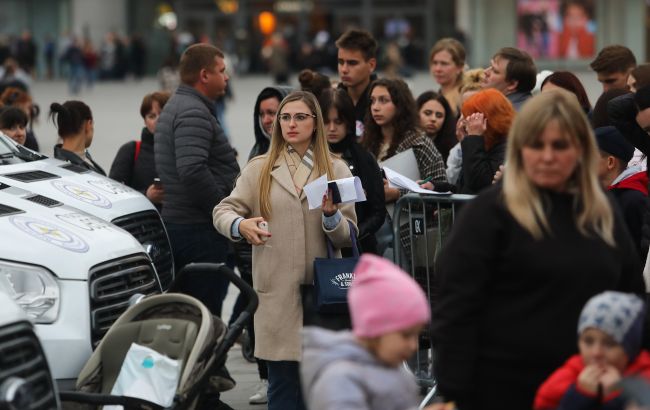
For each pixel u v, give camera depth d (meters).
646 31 131.12
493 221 11.51
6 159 20.73
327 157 16.66
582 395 10.90
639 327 10.89
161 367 14.60
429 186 18.94
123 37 141.25
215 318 15.20
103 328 16.80
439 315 11.69
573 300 11.37
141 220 20.41
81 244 17.14
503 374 11.58
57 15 142.62
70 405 15.14
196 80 20.69
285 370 16.44
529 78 23.08
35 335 13.64
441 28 145.12
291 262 16.34
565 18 132.25
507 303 11.56
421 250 17.52
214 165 20.78
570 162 11.39
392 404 10.59
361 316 10.55
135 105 90.62
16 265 16.30
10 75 56.69
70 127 22.94
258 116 21.06
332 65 117.88
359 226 18.41
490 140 18.69
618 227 11.84
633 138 17.08
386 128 21.34
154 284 18.34
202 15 150.62
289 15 150.25
